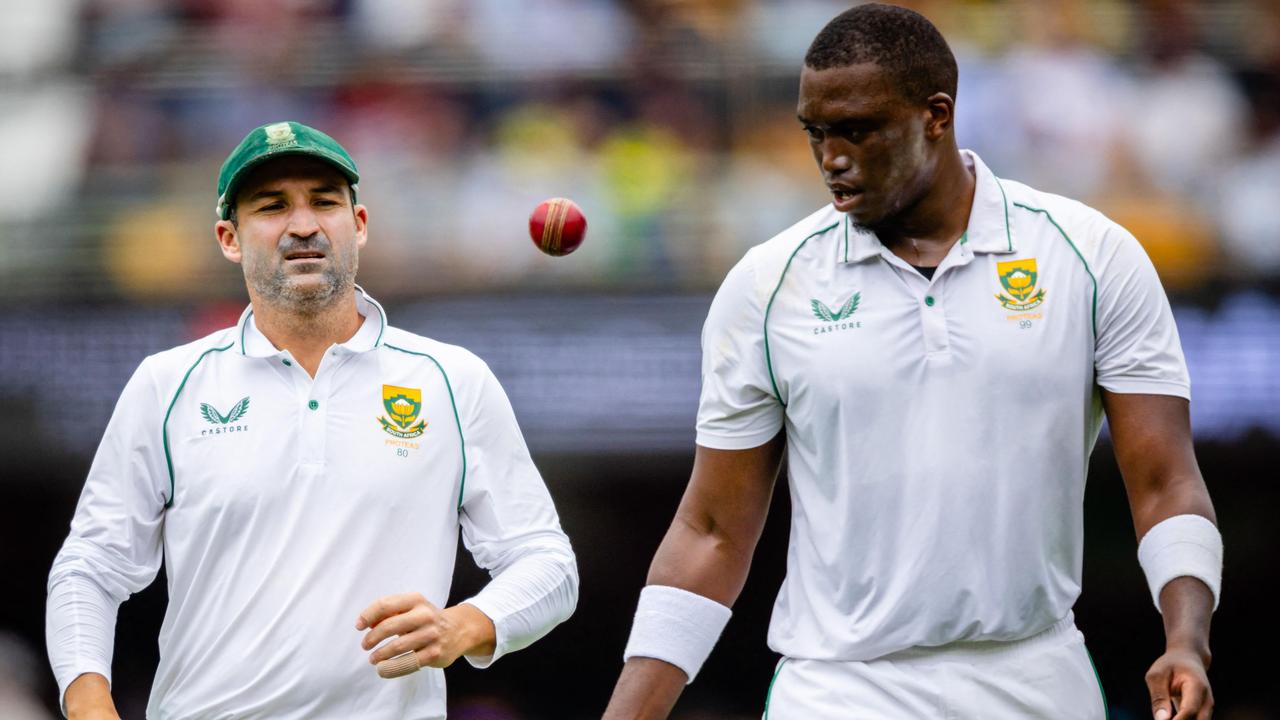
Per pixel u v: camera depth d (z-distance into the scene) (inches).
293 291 546.3
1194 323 1262.3
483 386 562.3
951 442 478.6
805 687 498.6
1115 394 485.4
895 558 484.4
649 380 1245.7
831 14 1337.4
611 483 1369.3
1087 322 483.2
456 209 1298.0
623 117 1331.2
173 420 548.4
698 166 1311.5
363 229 581.9
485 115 1338.6
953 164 489.1
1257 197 1294.3
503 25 1342.3
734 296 503.8
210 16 1347.2
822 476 494.3
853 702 489.1
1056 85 1328.7
